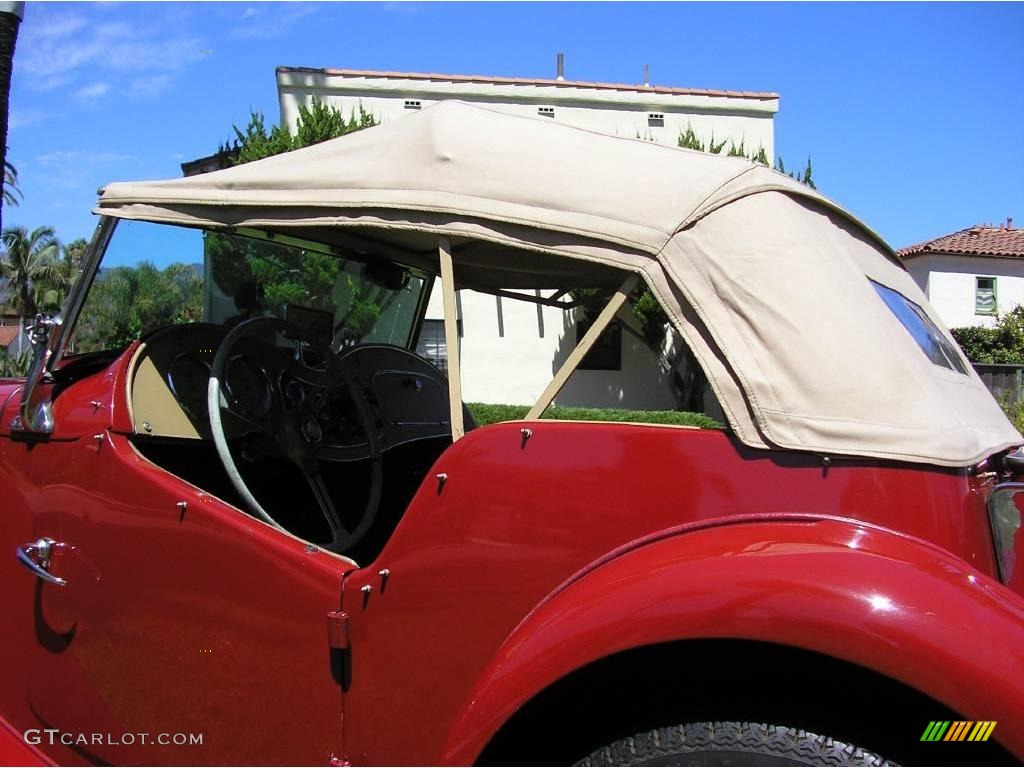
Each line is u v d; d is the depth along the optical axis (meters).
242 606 1.89
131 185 2.24
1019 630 1.31
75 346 2.44
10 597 2.37
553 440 1.67
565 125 2.11
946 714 1.33
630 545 1.60
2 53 4.55
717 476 1.58
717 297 1.68
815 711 1.46
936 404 1.59
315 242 2.79
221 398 2.40
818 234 1.85
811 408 1.55
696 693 1.54
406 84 12.74
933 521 1.48
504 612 1.66
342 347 3.12
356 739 1.77
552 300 3.16
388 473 3.03
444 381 3.40
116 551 2.08
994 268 22.33
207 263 2.67
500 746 1.63
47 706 2.26
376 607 1.75
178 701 1.99
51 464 2.26
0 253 30.83
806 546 1.45
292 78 12.48
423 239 2.64
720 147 12.84
